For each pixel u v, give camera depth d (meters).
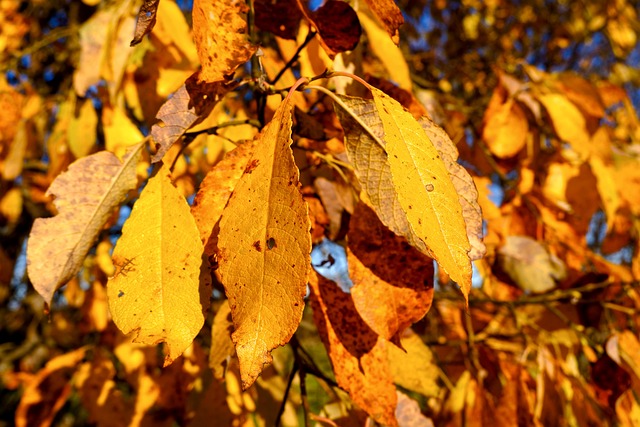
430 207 0.17
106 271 0.45
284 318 0.16
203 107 0.22
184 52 0.38
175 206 0.20
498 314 0.48
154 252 0.19
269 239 0.16
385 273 0.23
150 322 0.18
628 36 0.74
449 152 0.21
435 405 0.43
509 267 0.40
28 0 0.82
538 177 0.49
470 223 0.21
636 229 0.47
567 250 0.44
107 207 0.23
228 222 0.17
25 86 0.55
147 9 0.18
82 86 0.40
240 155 0.21
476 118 0.64
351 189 0.28
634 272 0.46
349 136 0.21
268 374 0.39
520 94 0.44
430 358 0.32
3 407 1.08
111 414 0.41
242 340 0.16
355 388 0.24
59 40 0.79
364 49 0.58
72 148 0.43
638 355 0.36
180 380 0.40
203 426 0.36
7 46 0.57
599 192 0.44
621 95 0.47
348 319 0.25
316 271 0.25
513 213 0.44
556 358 0.40
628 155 0.47
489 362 0.41
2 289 1.09
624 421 0.35
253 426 0.36
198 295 0.19
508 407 0.35
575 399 0.37
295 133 0.25
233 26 0.19
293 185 0.16
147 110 0.41
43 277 0.22
